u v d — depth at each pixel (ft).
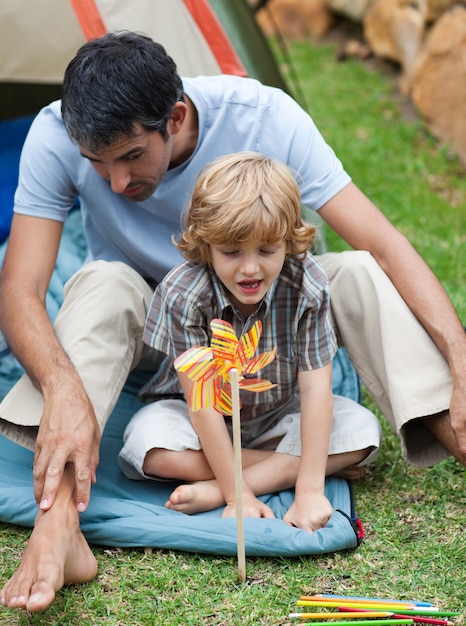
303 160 8.50
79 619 6.72
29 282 8.24
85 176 8.46
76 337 7.86
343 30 23.29
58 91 14.84
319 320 7.77
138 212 8.69
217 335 6.70
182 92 7.86
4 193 12.86
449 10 17.44
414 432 8.16
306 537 7.34
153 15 10.74
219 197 7.00
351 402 8.41
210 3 11.89
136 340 8.29
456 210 15.40
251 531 7.36
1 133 14.43
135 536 7.39
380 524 7.84
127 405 9.37
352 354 8.41
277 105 8.63
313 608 6.82
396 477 8.56
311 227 7.41
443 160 17.04
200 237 7.25
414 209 15.33
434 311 7.93
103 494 8.09
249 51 11.97
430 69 17.66
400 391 7.85
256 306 7.77
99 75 7.25
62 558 6.66
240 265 7.09
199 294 7.63
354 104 19.63
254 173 7.09
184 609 6.82
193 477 7.94
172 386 8.22
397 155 17.35
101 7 10.63
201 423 7.70
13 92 14.73
